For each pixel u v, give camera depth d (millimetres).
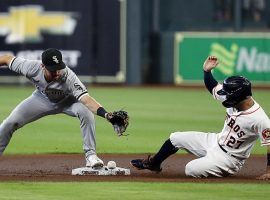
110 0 89312
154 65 92188
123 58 90062
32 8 89125
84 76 89875
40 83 34062
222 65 89875
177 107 68625
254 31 92250
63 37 89312
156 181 32750
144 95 79875
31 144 47094
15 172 36469
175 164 39531
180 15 93188
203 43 90562
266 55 89500
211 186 31312
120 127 32469
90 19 89188
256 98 76312
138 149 45281
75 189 30344
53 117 61188
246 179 33688
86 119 34406
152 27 92125
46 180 32844
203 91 86062
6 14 89188
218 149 33625
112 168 34906
